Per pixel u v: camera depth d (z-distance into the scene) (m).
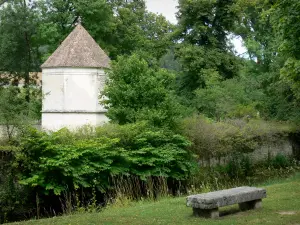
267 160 27.50
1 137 16.89
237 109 31.22
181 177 19.95
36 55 47.56
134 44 49.00
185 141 20.28
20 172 16.53
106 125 19.94
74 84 34.50
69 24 44.47
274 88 32.66
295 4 17.84
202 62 42.69
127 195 17.22
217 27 45.38
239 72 44.75
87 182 17.28
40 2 45.06
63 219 11.14
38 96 35.72
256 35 44.31
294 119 30.39
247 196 10.98
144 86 21.25
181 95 44.38
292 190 14.38
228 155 24.86
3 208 15.93
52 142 17.16
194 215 10.77
